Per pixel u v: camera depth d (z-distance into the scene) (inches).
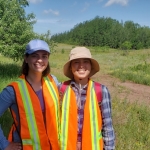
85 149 99.5
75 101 103.2
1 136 99.0
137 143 199.5
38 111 96.7
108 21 5128.0
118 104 310.5
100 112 103.3
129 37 4055.1
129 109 292.8
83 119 101.1
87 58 104.3
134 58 1445.6
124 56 1675.7
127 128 227.9
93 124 100.3
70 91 105.1
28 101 96.2
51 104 100.0
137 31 4298.7
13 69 466.6
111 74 627.2
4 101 96.0
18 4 456.1
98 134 100.9
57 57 1450.5
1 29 399.9
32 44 100.0
